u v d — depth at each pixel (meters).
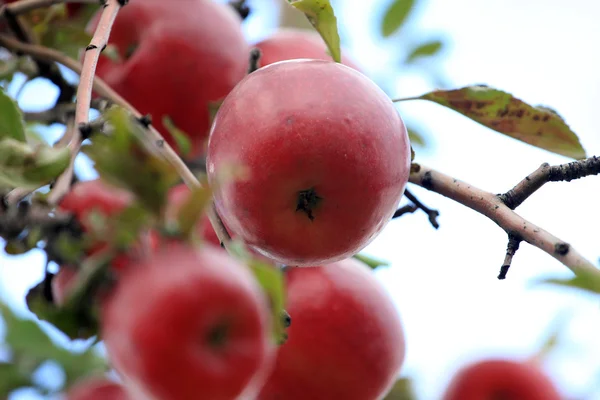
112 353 0.89
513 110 1.05
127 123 0.90
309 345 1.04
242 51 1.09
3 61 1.10
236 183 0.97
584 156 1.05
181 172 0.96
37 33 1.10
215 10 1.09
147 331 0.88
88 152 0.90
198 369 0.89
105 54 1.08
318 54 1.09
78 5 1.10
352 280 1.05
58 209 0.95
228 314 0.89
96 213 0.91
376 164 0.97
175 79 1.07
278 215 0.97
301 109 0.97
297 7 1.02
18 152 0.92
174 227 0.90
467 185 1.02
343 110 0.97
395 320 1.06
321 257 0.99
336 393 1.04
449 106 1.06
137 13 1.08
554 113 1.05
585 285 0.92
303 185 0.97
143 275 0.89
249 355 0.89
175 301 0.89
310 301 1.04
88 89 0.98
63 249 0.91
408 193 1.06
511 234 1.00
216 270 0.89
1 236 0.92
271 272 0.93
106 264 0.90
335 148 0.96
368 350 1.04
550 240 0.99
